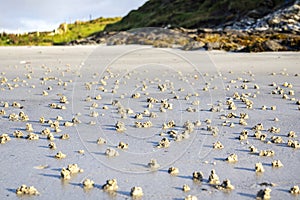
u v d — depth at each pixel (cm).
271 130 688
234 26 4994
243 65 1830
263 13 5209
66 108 870
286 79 1352
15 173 496
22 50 3331
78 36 7100
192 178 482
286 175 493
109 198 428
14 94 1052
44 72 1584
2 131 681
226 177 487
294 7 4634
